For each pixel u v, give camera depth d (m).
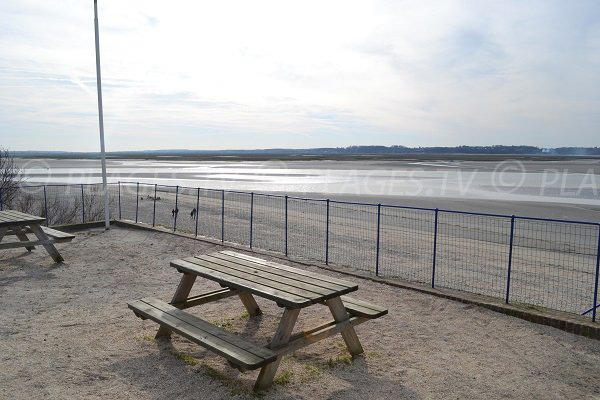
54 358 5.20
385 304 7.34
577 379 4.99
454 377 4.96
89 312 6.82
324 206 25.30
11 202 21.34
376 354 5.49
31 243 9.58
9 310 6.84
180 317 5.12
